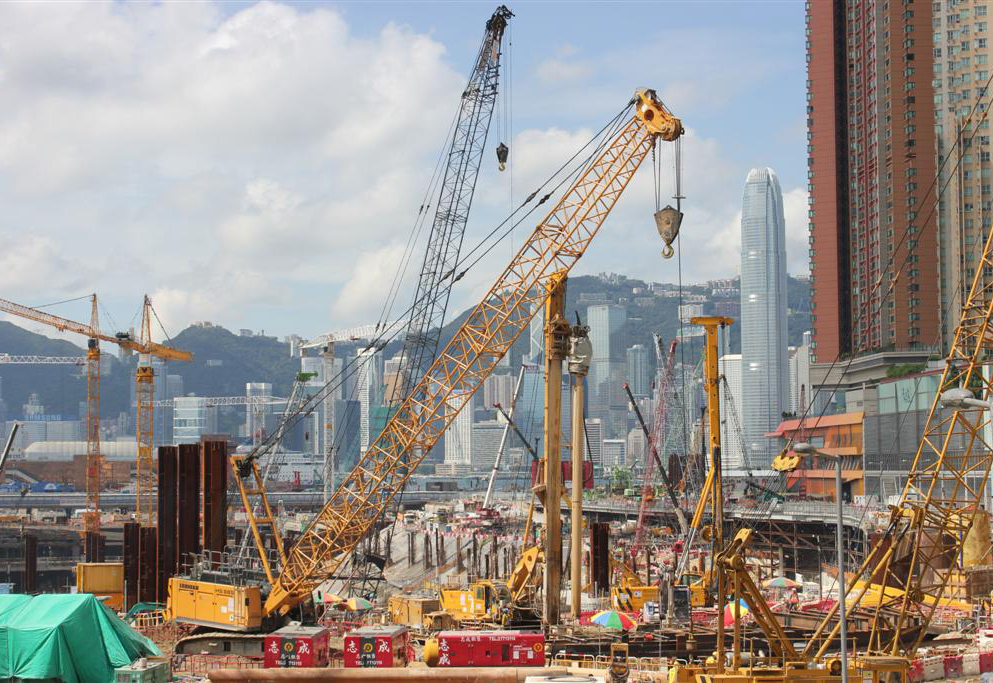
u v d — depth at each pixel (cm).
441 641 8194
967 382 7812
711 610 12425
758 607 7400
